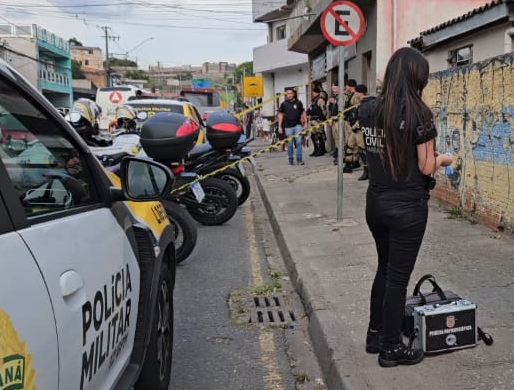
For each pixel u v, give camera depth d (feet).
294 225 24.40
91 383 6.98
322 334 12.90
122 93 69.67
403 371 10.74
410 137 9.55
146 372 10.19
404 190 10.03
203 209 26.48
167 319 11.67
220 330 14.75
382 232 10.89
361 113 10.69
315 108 49.65
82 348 6.60
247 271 19.98
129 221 9.80
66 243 6.63
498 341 11.78
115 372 8.11
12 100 6.88
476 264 17.01
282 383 11.89
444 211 24.91
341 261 18.58
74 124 20.62
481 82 21.40
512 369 10.61
